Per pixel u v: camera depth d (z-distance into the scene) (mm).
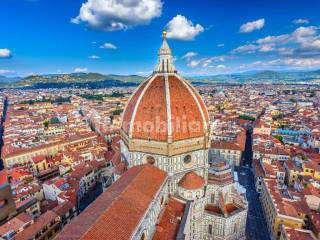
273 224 104750
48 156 188750
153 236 68500
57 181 136000
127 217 55781
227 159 184625
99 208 57344
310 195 115938
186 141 84812
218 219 88438
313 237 87188
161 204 78438
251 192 146750
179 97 85562
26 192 125750
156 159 85188
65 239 46500
